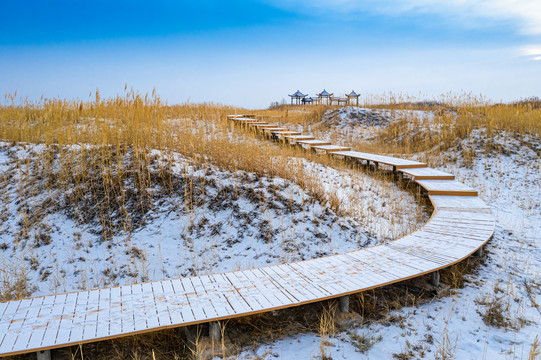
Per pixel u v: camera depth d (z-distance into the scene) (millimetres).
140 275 5641
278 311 4719
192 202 7266
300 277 4785
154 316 3859
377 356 3900
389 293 5160
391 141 16250
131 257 6031
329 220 7191
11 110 11273
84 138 9180
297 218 7090
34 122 10617
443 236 6316
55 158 8305
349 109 20531
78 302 4148
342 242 6641
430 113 18828
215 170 8273
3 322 3727
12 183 7590
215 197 7395
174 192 7441
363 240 6750
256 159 8883
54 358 3723
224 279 4746
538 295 5207
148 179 7648
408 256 5453
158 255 6109
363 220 7457
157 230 6656
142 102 10219
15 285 5199
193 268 5836
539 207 8680
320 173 9797
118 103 10656
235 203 7289
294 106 29500
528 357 3799
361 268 5043
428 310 4793
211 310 3975
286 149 11625
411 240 6156
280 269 5059
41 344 3389
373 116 19844
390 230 7176
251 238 6574
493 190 9797
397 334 4285
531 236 7230
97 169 7875
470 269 5941
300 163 10031
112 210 7016
